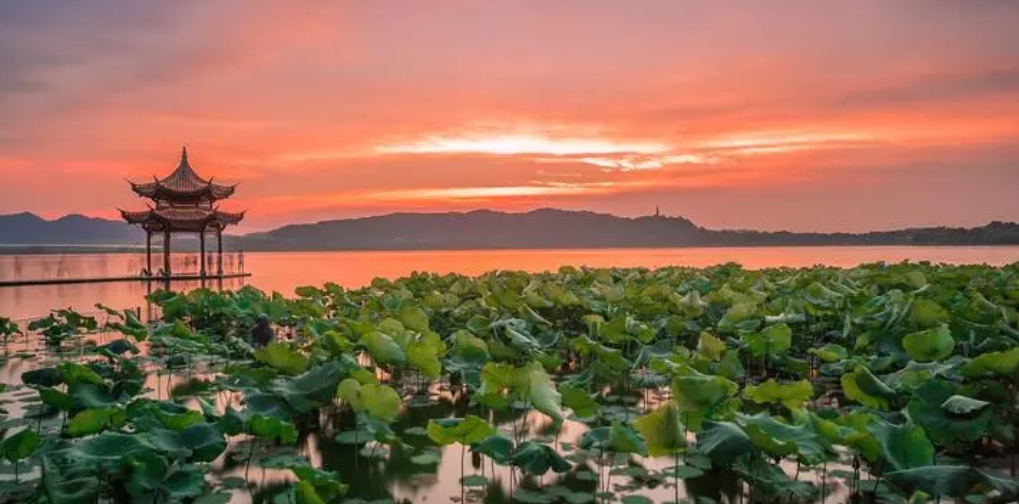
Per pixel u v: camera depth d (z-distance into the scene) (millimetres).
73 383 9250
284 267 71312
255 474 8109
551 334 14281
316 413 10156
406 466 8383
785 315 14305
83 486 6523
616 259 98750
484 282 22109
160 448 6973
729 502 7273
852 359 10781
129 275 46500
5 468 8016
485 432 7219
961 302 14766
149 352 16391
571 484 7766
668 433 6766
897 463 6535
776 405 10789
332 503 7180
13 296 32594
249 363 14109
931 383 8156
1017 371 8156
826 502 7102
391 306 17516
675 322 14469
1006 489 5840
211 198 46844
